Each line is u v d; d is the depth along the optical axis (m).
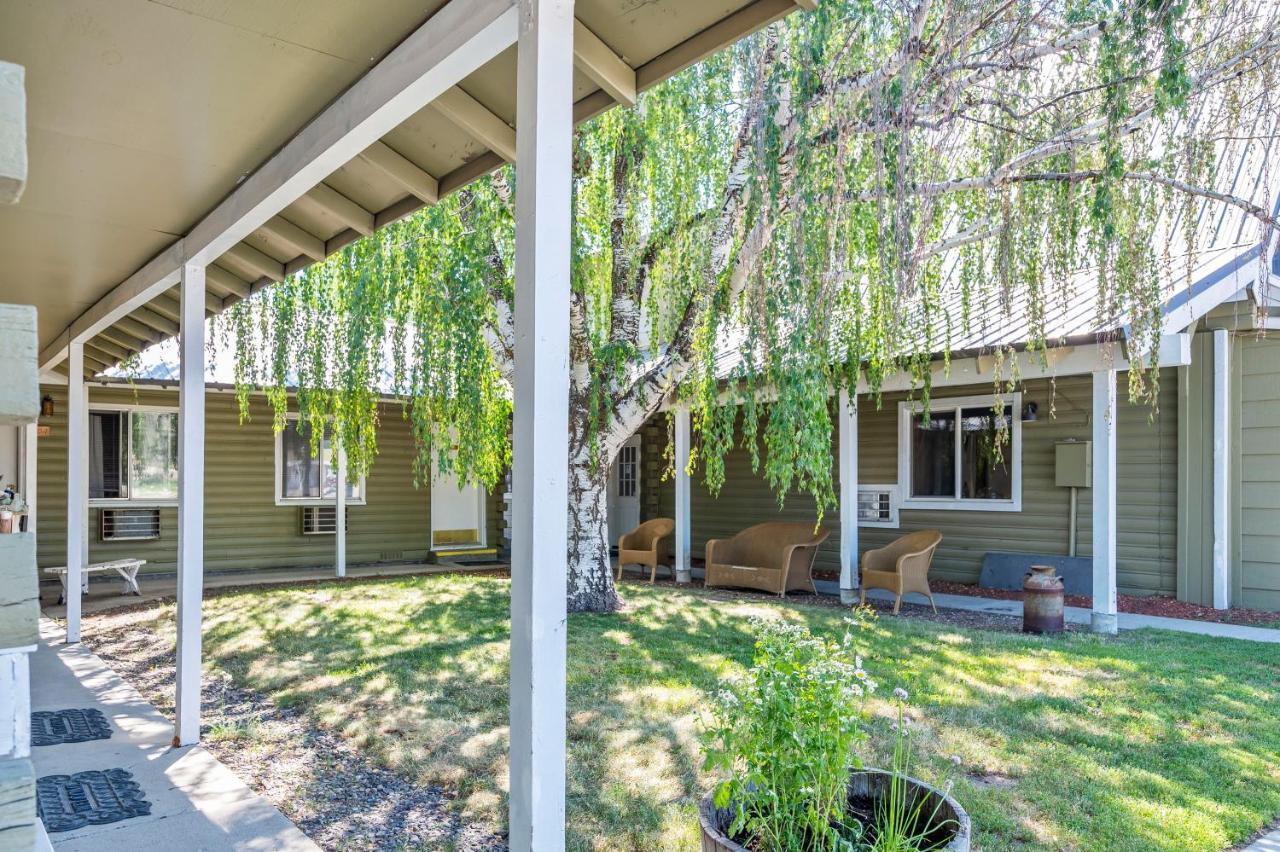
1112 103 5.27
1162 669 5.55
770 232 6.33
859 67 5.88
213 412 11.52
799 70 5.64
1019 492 9.36
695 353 7.44
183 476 4.25
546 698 1.89
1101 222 5.64
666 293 7.96
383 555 12.84
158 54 2.31
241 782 3.71
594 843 3.03
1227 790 3.54
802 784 2.18
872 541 10.63
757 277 6.33
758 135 6.00
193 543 4.26
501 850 3.04
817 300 5.96
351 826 3.27
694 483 12.55
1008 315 6.20
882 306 6.77
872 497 10.63
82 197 3.49
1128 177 5.77
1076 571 8.80
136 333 6.70
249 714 4.79
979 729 4.27
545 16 1.87
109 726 4.57
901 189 5.35
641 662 5.75
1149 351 6.72
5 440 9.97
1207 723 4.41
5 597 0.85
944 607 8.32
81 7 2.05
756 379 6.92
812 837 2.27
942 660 5.82
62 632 7.35
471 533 13.87
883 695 4.89
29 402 0.85
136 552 10.98
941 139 5.76
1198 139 5.65
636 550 11.03
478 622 7.45
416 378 7.86
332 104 2.62
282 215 3.84
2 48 2.25
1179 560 8.38
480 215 7.05
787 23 5.84
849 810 2.42
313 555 12.27
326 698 5.02
